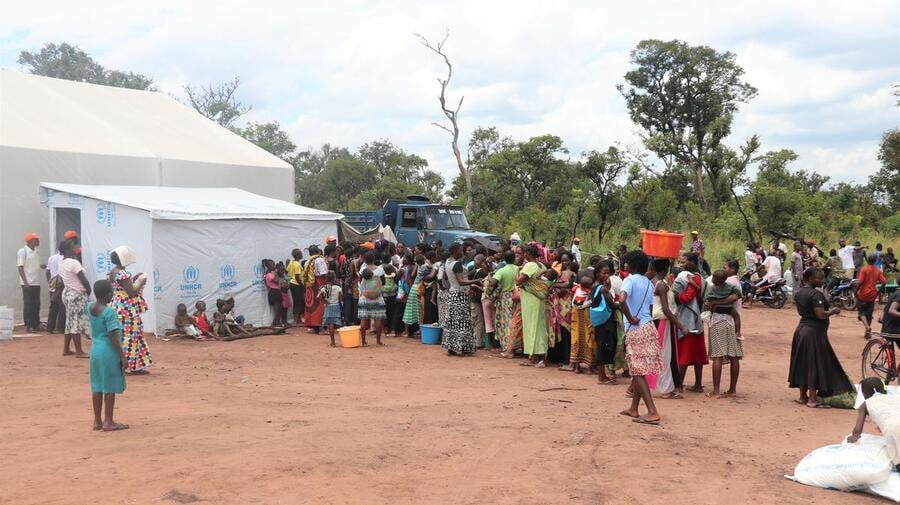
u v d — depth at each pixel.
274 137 66.19
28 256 15.98
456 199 42.38
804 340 9.70
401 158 59.97
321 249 18.19
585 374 11.88
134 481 6.00
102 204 15.94
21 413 8.60
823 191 49.09
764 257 23.64
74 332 12.77
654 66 49.66
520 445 7.32
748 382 11.62
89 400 9.34
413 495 5.82
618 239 34.88
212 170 21.89
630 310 8.51
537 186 43.22
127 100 24.67
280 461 6.56
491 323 14.15
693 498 5.95
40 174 17.98
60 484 5.94
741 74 49.75
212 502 5.55
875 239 32.88
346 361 12.81
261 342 14.95
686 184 44.25
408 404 9.30
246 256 16.69
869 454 6.39
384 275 15.97
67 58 62.06
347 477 6.18
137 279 11.36
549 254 20.62
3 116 18.86
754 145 33.62
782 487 6.36
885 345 11.69
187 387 10.27
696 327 10.30
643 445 7.45
